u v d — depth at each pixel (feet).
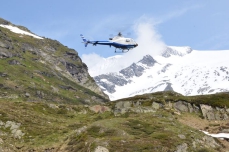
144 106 343.05
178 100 354.13
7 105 317.63
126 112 325.83
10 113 284.41
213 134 282.97
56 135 250.98
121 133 219.00
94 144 200.85
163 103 350.84
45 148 226.17
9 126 260.21
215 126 306.96
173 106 349.61
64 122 304.71
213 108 345.72
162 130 234.17
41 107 345.72
